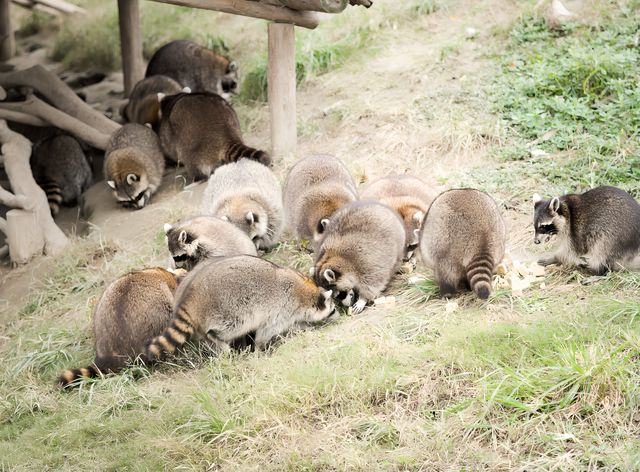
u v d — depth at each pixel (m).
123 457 4.11
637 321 4.19
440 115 5.92
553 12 6.35
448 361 4.17
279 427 4.07
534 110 5.74
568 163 5.34
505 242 4.68
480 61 6.31
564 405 3.93
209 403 4.18
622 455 3.76
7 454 4.23
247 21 8.02
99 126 6.80
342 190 5.20
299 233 5.25
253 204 5.28
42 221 5.96
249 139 6.48
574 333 4.18
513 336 4.23
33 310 5.42
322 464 3.93
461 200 4.57
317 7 5.67
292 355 4.41
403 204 5.05
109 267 5.51
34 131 7.22
